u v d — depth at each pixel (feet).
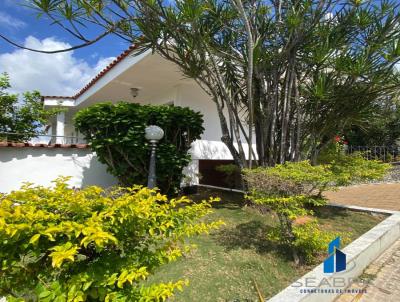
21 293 5.30
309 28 17.42
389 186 35.32
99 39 14.80
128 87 30.76
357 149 45.34
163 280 9.62
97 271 5.10
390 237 15.05
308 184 12.58
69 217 5.35
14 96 30.66
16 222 4.57
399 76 19.30
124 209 5.44
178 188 21.61
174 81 28.73
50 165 20.47
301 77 21.27
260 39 17.51
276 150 20.17
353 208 20.33
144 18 16.16
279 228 12.58
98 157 19.81
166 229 6.18
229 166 23.26
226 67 20.49
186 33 16.65
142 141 18.63
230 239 13.62
